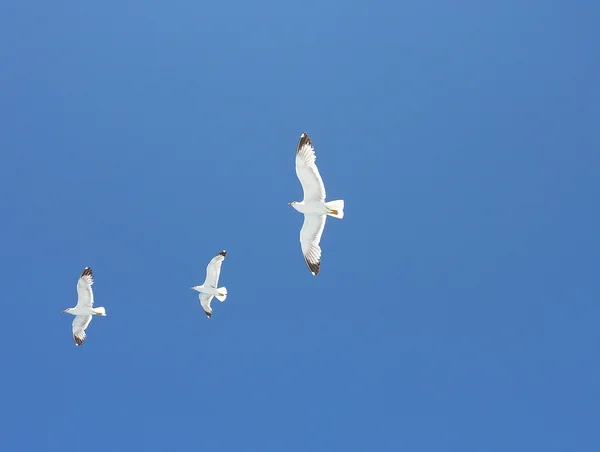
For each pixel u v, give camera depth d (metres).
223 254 27.52
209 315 28.64
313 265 20.25
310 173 19.36
